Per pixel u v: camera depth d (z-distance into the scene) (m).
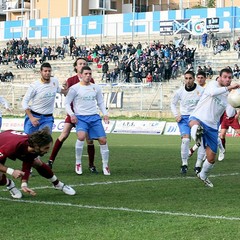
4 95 86.75
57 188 18.97
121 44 96.50
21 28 115.44
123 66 81.50
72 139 48.78
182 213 15.89
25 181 17.75
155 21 97.56
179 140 48.31
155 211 16.17
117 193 19.44
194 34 90.19
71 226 14.35
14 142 16.61
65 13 123.12
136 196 18.80
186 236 13.34
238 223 14.63
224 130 33.62
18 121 65.25
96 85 25.22
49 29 112.69
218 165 29.08
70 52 96.25
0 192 19.36
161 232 13.70
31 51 99.75
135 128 60.91
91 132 24.91
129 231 13.80
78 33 108.81
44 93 24.34
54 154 26.44
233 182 22.52
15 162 28.97
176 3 119.56
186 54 81.75
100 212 16.05
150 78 78.19
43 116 24.55
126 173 25.25
